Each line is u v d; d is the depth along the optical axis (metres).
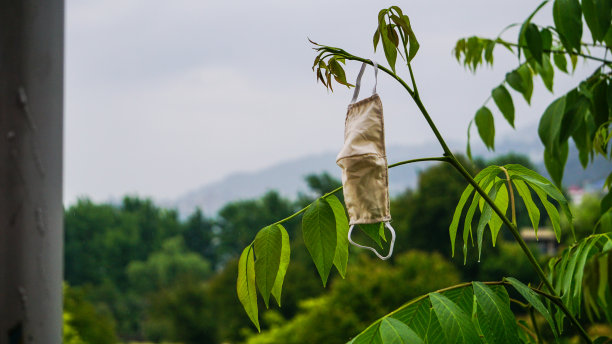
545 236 27.44
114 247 49.34
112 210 51.47
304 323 11.70
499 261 21.17
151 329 30.80
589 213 14.85
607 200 1.70
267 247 1.16
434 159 1.21
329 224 1.15
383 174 1.10
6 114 0.71
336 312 11.20
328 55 1.21
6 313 0.70
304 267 25.16
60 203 0.75
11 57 0.71
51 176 0.74
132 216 51.62
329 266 1.15
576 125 1.65
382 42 1.18
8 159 0.71
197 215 54.56
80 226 49.31
